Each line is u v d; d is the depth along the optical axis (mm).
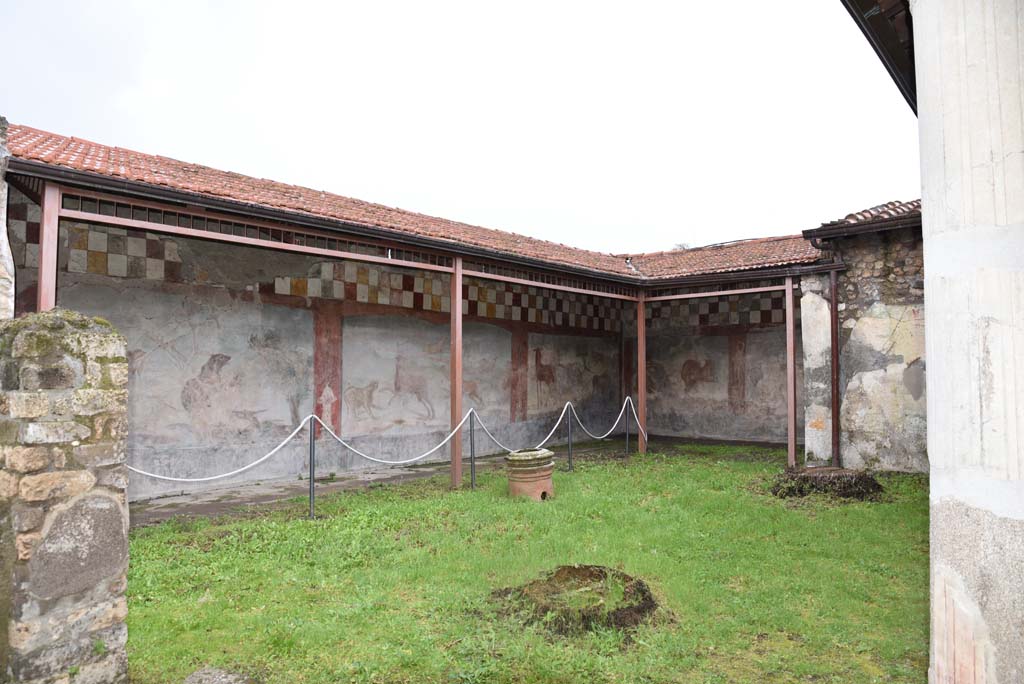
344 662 3445
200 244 8336
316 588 4551
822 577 4719
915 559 5137
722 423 13797
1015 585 1773
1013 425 1807
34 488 2799
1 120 4266
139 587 4465
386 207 10695
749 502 7281
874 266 9461
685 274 10984
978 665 1834
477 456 11711
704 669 3363
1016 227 1834
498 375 12211
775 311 13219
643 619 3912
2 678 2738
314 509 6969
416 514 6617
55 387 2904
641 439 11672
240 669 3379
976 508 1868
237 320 8656
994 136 1882
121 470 3156
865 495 7562
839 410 9625
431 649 3545
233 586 4555
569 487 8148
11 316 4086
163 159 8266
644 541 5625
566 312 13812
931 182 2059
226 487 8422
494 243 10414
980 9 1932
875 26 3609
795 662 3439
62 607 2881
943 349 1987
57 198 5410
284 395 9117
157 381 7883
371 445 10117
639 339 11609
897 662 3439
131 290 7684
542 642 3564
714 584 4582
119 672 3082
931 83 2061
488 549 5480
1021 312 1812
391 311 10516
